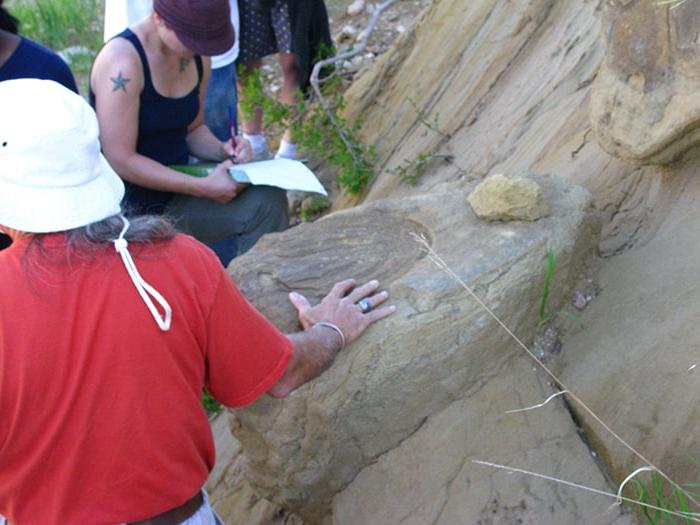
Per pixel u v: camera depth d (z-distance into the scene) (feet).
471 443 7.86
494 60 14.03
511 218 8.19
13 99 4.92
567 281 8.36
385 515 7.91
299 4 16.37
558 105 11.69
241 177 11.29
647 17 8.17
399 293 7.60
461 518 7.52
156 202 11.95
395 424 8.02
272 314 7.70
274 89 20.63
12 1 27.04
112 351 4.98
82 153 4.95
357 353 7.41
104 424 5.06
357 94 17.30
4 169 4.84
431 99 15.12
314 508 8.67
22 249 4.97
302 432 7.88
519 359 8.24
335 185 16.79
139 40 10.60
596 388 7.77
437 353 7.63
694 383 7.21
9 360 4.87
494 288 7.66
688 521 6.59
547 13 13.58
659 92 8.09
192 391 5.39
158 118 11.18
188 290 5.26
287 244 8.63
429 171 13.60
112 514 5.25
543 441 7.68
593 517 7.12
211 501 10.36
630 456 7.22
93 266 4.99
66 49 25.21
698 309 7.62
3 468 5.16
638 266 8.40
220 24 10.25
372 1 22.04
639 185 9.18
